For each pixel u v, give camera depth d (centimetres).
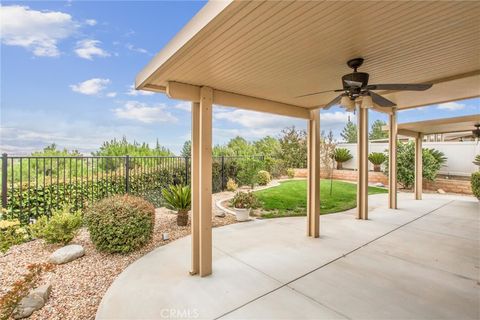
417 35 211
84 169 559
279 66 263
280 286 285
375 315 234
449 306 248
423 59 266
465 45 232
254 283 291
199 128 324
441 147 1085
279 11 165
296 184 1062
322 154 1323
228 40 203
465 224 546
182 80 293
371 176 1211
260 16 170
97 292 273
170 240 434
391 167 700
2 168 408
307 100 402
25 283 227
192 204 314
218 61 243
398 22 189
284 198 788
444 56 259
